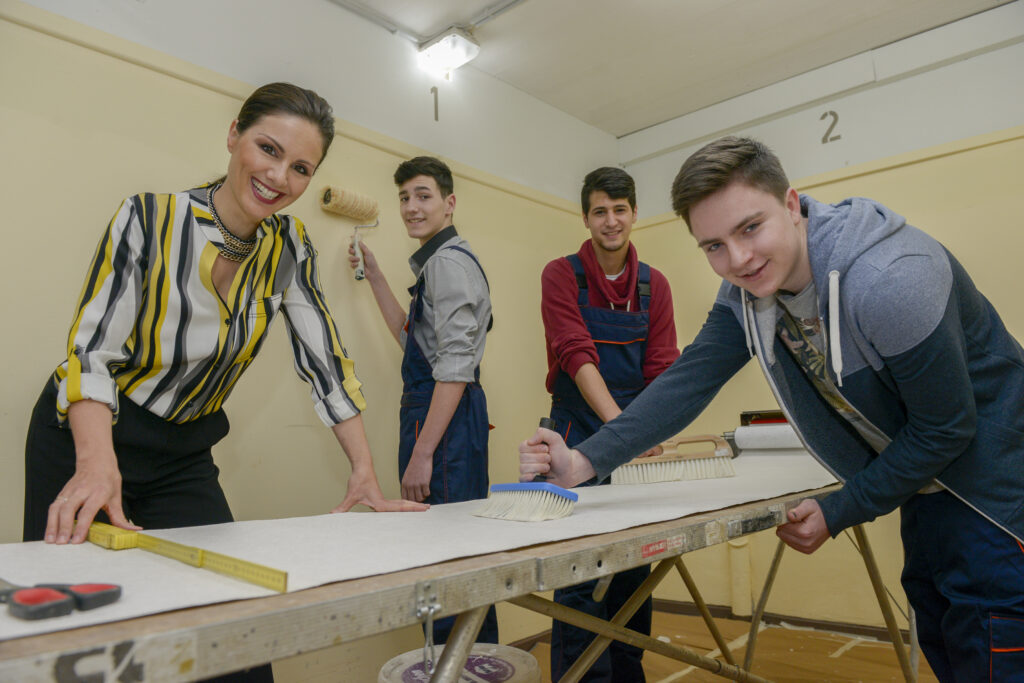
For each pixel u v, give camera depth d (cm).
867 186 289
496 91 298
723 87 317
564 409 203
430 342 192
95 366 96
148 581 60
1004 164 258
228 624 47
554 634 188
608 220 200
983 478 101
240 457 194
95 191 173
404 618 57
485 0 243
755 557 309
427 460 176
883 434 115
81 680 41
